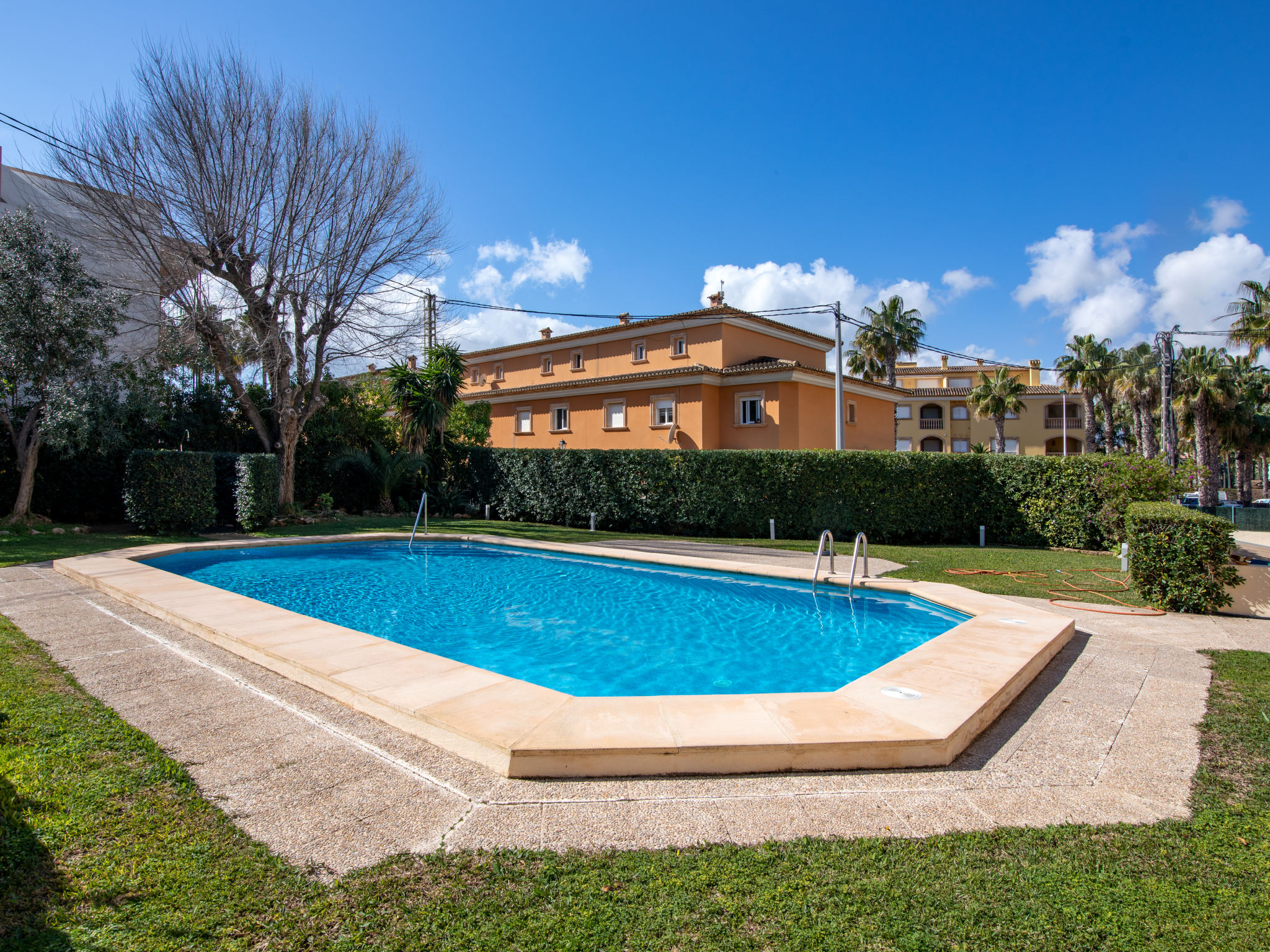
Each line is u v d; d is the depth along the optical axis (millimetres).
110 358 17359
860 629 8578
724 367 25031
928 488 16188
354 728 4484
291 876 2791
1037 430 47719
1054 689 5625
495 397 31094
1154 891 2779
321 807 3393
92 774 3674
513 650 7660
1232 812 3471
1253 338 29797
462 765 3938
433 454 24141
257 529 16922
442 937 2447
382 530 17672
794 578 11219
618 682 6504
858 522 16547
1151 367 37125
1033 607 8969
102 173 16578
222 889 2691
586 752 3799
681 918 2564
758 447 23766
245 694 5160
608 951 2389
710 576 12078
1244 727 4691
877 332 36062
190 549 13445
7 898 2588
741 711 4496
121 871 2791
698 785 3730
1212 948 2438
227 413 20203
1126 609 8836
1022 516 15547
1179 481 13633
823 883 2807
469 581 11914
